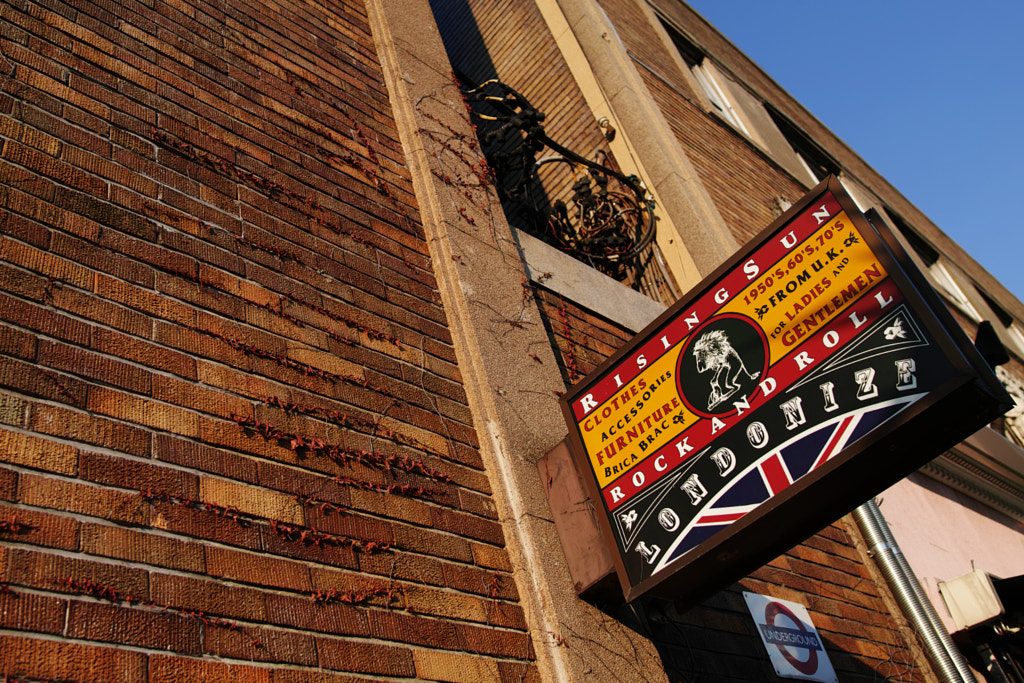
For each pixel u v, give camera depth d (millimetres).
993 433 9141
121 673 2400
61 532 2547
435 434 3996
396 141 5352
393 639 3111
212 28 4750
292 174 4461
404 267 4641
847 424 3264
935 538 7434
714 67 13016
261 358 3547
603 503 3850
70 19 4008
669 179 8250
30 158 3363
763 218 9789
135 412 2984
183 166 3939
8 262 3012
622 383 4105
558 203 7465
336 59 5441
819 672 5004
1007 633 6703
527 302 5047
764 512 3291
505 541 3863
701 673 4305
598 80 9414
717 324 3893
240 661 2670
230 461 3129
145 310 3291
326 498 3324
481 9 11391
